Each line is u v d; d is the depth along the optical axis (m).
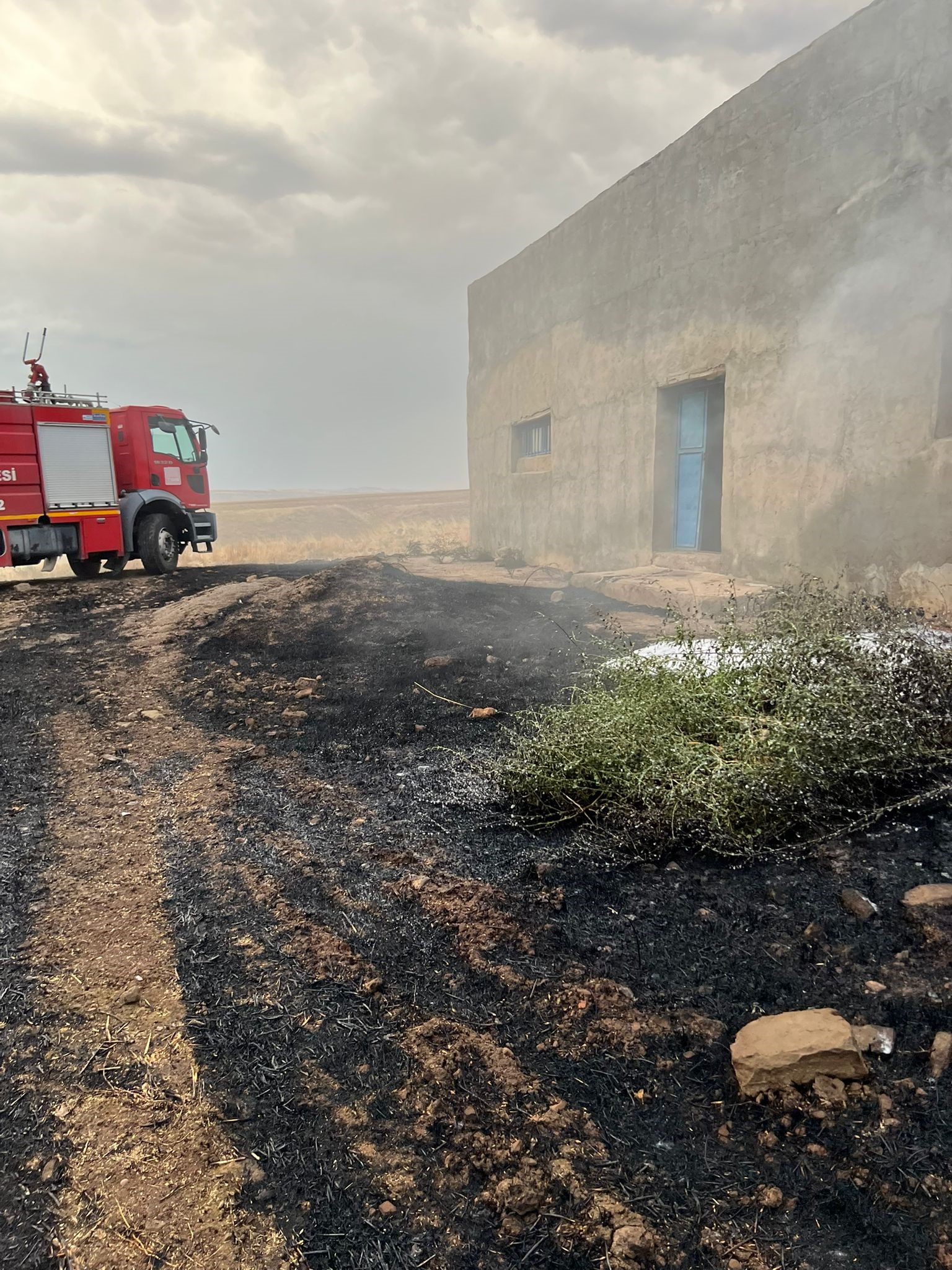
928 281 5.63
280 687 5.91
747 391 7.52
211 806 3.75
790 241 6.86
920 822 3.07
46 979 2.43
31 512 11.15
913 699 3.46
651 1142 1.75
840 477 6.50
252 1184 1.68
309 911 2.77
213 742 4.76
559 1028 2.13
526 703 5.10
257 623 8.03
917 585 5.86
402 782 3.95
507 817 3.44
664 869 2.93
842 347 6.39
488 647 6.66
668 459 9.29
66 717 5.40
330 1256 1.51
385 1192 1.65
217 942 2.61
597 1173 1.68
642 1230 1.52
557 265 11.06
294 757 4.42
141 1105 1.91
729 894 2.72
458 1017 2.19
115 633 8.23
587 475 10.74
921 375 5.73
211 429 14.37
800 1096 1.84
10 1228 1.59
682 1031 2.09
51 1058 2.09
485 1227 1.57
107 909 2.85
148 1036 2.16
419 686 5.68
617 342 9.74
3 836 3.50
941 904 2.49
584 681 5.09
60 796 3.98
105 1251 1.53
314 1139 1.79
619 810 3.25
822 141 6.45
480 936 2.56
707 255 7.95
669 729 3.47
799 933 2.46
